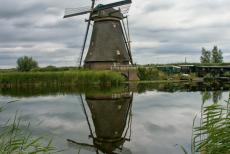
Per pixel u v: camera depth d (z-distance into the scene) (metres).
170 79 52.25
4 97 24.30
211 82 40.94
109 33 44.03
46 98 23.69
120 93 26.62
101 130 11.30
